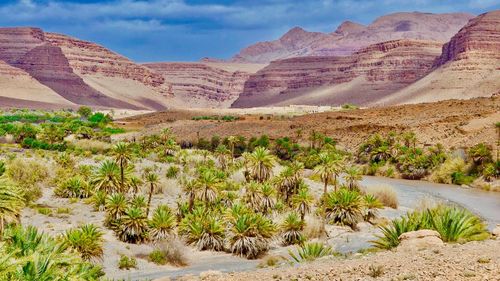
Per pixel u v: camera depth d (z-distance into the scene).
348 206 51.72
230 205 53.38
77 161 93.00
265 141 132.88
